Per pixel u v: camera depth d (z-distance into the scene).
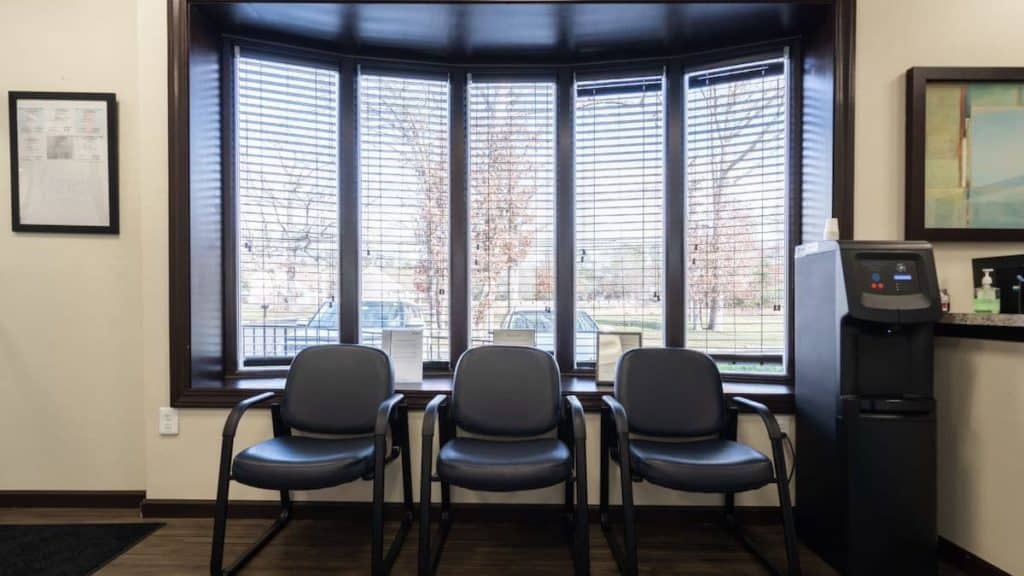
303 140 2.29
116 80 2.11
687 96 2.30
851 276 1.50
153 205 1.99
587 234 2.36
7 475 2.12
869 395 1.54
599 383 2.12
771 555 1.74
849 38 1.89
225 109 2.18
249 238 2.24
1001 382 1.50
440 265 2.37
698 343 2.28
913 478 1.49
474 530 1.94
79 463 2.13
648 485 1.99
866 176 1.90
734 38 2.17
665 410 1.84
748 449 1.66
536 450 1.67
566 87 2.35
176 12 1.95
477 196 2.38
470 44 2.23
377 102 2.35
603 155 2.36
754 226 2.21
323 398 1.87
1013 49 1.89
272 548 1.79
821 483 1.68
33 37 2.10
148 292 1.99
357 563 1.70
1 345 2.12
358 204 2.32
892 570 1.50
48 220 2.10
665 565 1.69
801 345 1.79
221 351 2.18
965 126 1.88
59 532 1.89
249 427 2.00
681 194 2.28
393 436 1.90
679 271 2.28
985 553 1.55
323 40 2.22
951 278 1.92
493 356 1.90
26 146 2.10
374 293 2.35
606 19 2.02
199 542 1.82
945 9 1.89
